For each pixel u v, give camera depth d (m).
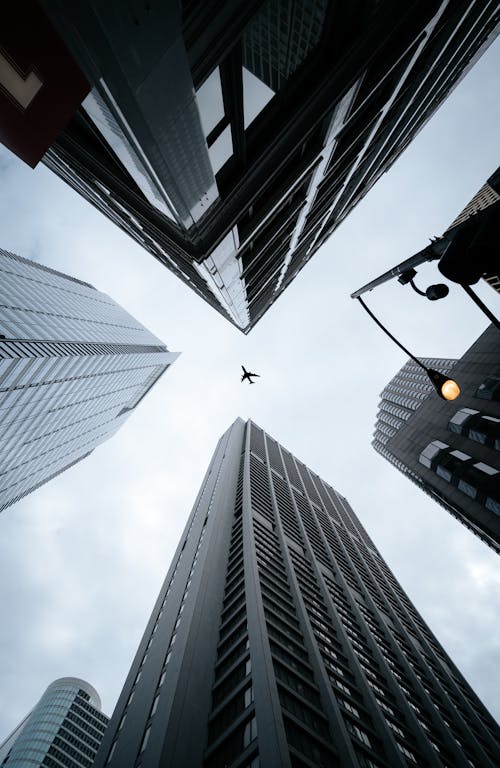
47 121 5.48
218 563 50.41
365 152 22.36
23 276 77.12
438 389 6.33
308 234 30.03
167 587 59.38
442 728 40.25
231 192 12.59
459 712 49.06
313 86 10.94
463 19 15.76
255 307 40.94
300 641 37.75
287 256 30.41
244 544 53.09
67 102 5.50
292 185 15.98
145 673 37.94
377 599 68.94
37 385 61.00
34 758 112.62
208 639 36.91
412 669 50.88
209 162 10.30
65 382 70.56
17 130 5.42
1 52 4.59
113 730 35.41
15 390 56.44
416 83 18.75
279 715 25.25
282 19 8.48
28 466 88.69
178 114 7.84
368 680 39.94
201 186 11.03
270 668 29.52
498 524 41.78
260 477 96.56
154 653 40.19
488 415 46.56
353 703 33.44
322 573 60.28
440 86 25.12
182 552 66.69
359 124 17.34
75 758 118.38
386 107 17.47
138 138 7.79
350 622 50.94
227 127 10.41
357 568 77.19
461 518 57.09
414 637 64.94
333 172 20.72
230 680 31.20
